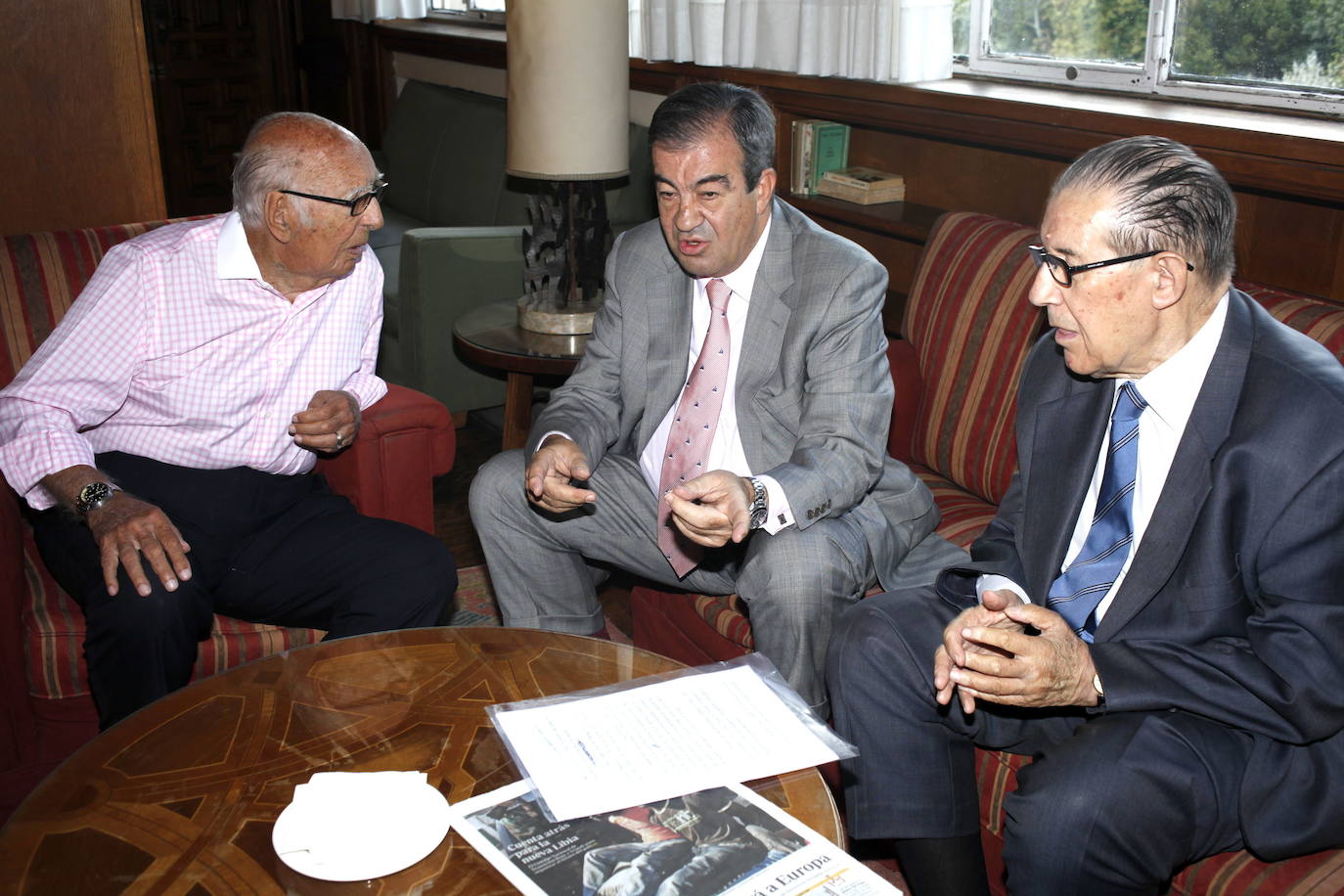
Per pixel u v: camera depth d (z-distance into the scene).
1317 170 2.06
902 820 1.62
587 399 2.17
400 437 2.26
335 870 1.11
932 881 1.64
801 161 3.26
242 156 1.95
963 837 1.64
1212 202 1.37
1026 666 1.37
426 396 2.34
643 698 1.42
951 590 1.66
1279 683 1.36
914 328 2.43
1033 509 1.64
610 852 1.15
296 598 2.05
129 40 2.82
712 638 2.13
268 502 2.10
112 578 1.75
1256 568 1.42
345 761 1.30
